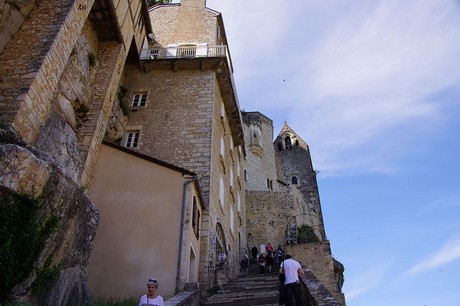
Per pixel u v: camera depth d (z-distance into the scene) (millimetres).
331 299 6590
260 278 15977
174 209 11367
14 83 8844
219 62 18719
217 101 19016
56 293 7121
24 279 6285
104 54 14406
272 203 32594
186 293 9500
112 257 10641
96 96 13219
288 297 7492
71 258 7883
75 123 12266
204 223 14039
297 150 47156
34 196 6566
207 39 21484
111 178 12016
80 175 11258
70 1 10898
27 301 6363
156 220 11188
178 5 23562
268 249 21172
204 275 12867
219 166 17969
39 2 10898
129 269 10453
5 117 8227
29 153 6586
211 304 10359
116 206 11461
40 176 6762
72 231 7902
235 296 11172
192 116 17266
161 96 18234
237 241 22750
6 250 5902
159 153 16156
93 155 12094
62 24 10227
